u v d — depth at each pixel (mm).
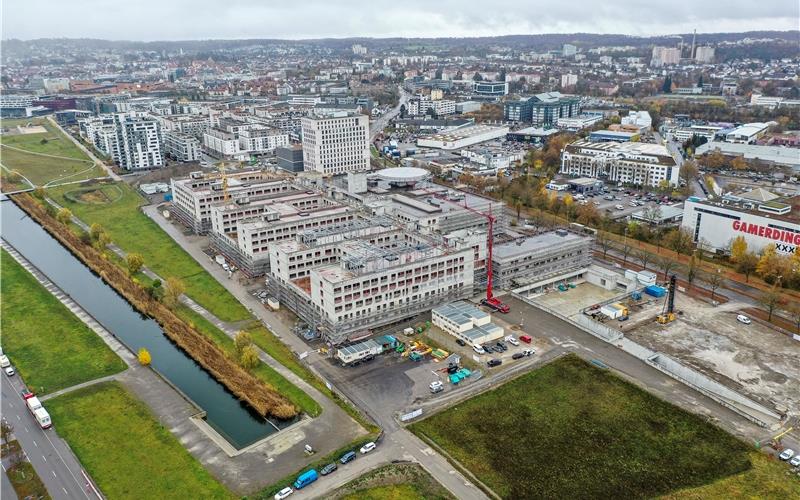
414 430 172875
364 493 147875
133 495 147375
